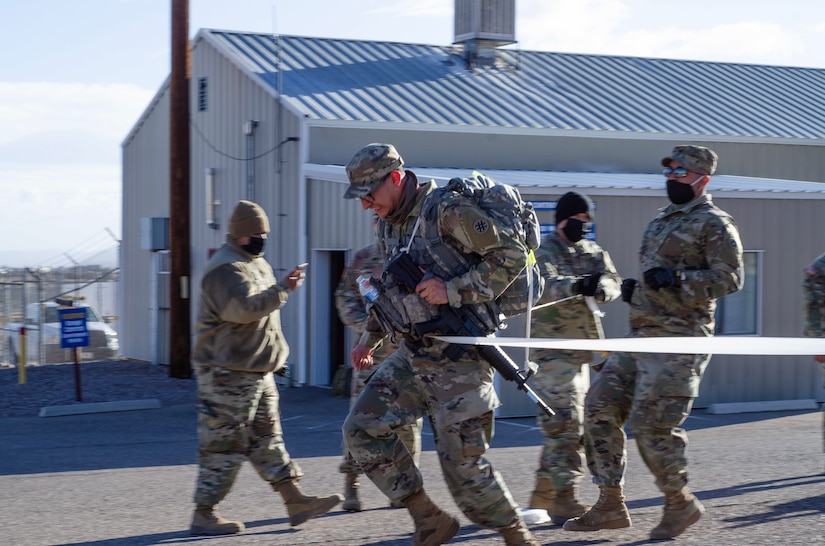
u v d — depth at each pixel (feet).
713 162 20.52
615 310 45.11
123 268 80.07
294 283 21.11
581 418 22.03
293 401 50.37
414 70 68.44
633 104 70.74
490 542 19.70
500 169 62.54
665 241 20.56
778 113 74.95
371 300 16.88
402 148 59.88
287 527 21.75
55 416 45.60
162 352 72.54
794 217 48.32
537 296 17.31
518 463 30.60
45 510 24.03
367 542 20.04
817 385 48.65
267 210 60.95
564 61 76.28
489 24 71.20
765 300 47.73
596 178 54.95
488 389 16.62
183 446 35.91
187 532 21.43
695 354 20.03
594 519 20.88
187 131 59.16
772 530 20.65
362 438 17.01
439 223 16.17
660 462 20.03
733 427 40.50
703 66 81.87
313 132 57.52
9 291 80.74
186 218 59.21
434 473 28.66
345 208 53.11
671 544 19.62
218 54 66.90
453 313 16.26
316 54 67.10
